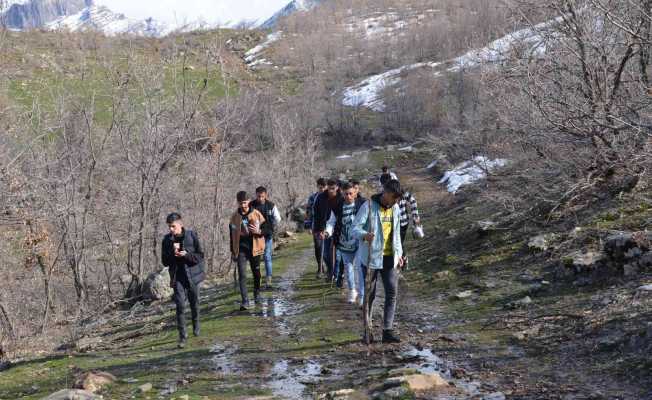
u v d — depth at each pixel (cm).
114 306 1462
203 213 1719
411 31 7981
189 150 1691
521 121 1159
